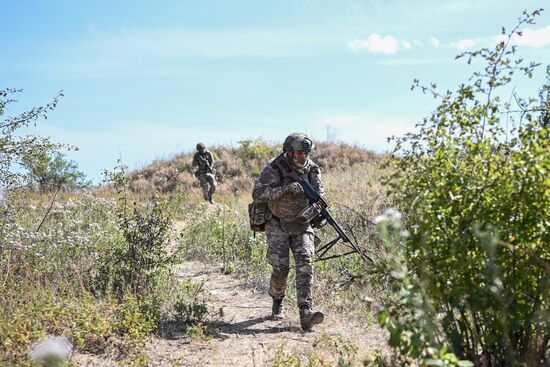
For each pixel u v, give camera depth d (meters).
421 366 2.75
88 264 7.16
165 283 6.96
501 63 3.26
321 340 4.91
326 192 12.88
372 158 24.12
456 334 3.04
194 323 5.84
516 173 2.95
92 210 12.41
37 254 6.88
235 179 24.48
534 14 3.17
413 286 2.71
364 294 6.41
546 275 2.82
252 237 9.78
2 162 7.73
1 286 5.61
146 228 6.99
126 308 5.57
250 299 7.32
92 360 4.47
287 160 6.07
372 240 8.09
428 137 3.41
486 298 2.87
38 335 4.30
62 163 20.69
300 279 5.84
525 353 2.99
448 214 3.09
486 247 2.58
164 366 4.63
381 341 5.14
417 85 3.39
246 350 5.12
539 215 2.92
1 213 8.09
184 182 24.34
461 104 3.33
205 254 9.88
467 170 3.15
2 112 7.70
